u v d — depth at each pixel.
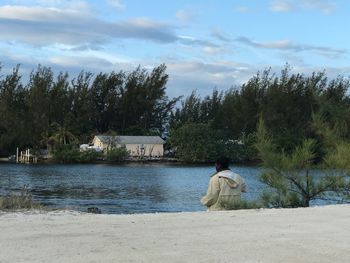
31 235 7.86
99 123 113.75
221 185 12.22
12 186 40.59
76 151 90.44
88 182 46.81
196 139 92.75
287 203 14.96
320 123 17.75
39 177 52.97
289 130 96.81
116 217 10.08
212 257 6.53
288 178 15.60
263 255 6.69
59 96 105.81
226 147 94.12
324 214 10.60
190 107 119.25
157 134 113.25
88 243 7.26
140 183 46.41
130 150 97.94
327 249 7.12
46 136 98.69
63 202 29.27
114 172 64.44
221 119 114.94
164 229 8.53
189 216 10.27
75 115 107.81
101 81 114.69
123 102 113.44
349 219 9.88
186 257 6.51
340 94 97.88
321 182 15.50
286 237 7.92
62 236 7.79
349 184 15.59
